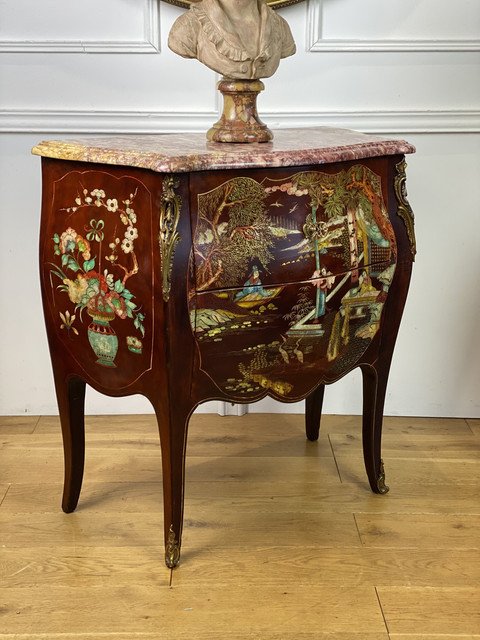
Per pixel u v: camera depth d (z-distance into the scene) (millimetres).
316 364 1976
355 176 1931
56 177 1904
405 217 2041
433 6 2449
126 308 1816
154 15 2426
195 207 1736
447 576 1870
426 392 2740
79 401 2068
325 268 1898
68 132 2498
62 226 1908
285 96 2514
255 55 1993
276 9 2428
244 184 1776
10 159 2518
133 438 2568
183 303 1751
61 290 1952
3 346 2670
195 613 1741
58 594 1800
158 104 2500
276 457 2443
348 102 2518
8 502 2180
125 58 2461
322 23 2459
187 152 1759
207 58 1997
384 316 2074
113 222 1800
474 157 2543
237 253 1789
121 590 1815
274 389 1945
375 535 2033
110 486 2270
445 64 2486
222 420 2703
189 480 2301
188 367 1806
